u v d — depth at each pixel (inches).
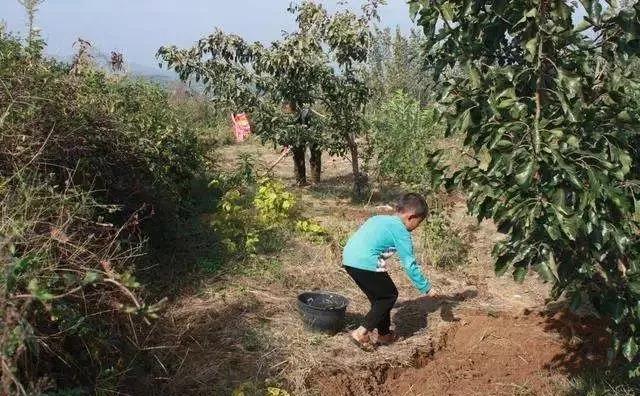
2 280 110.0
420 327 220.4
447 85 152.7
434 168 156.3
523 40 136.6
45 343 128.9
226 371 180.1
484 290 251.8
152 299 216.1
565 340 211.0
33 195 150.9
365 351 198.5
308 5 371.9
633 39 141.2
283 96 365.7
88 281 119.7
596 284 151.6
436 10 144.3
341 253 278.8
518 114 134.0
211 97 395.9
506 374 195.3
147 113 316.8
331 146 382.3
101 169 224.1
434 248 282.2
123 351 163.2
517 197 136.7
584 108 138.9
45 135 193.8
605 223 138.5
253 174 388.8
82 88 233.8
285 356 189.2
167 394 168.2
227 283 237.5
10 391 101.3
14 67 199.3
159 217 254.5
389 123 428.5
